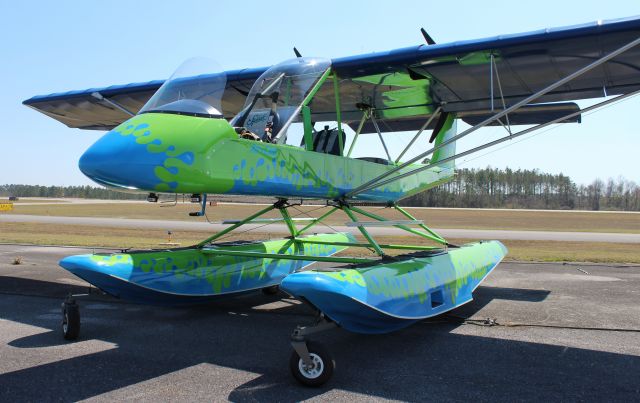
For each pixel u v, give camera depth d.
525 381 3.36
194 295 5.36
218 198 4.84
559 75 5.61
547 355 3.98
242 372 3.53
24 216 33.00
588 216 47.50
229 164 3.97
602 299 6.42
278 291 6.90
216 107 4.31
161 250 5.40
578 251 13.35
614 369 3.62
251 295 6.79
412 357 3.93
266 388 3.21
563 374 3.51
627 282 7.87
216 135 3.87
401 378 3.42
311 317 5.40
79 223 25.00
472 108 7.14
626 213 59.09
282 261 6.71
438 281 4.74
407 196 7.14
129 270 4.82
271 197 4.76
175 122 3.76
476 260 5.93
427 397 3.06
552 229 26.66
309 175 4.86
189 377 3.41
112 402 2.94
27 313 5.38
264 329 4.84
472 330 4.82
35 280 7.52
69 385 3.22
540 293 6.86
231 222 5.94
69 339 4.35
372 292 3.78
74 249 11.71
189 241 14.31
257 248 6.37
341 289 3.50
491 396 3.08
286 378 3.41
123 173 3.46
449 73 5.64
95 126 9.05
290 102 5.05
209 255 5.67
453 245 6.40
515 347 4.22
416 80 5.89
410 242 15.18
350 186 5.55
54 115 8.27
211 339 4.44
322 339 4.49
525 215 48.06
